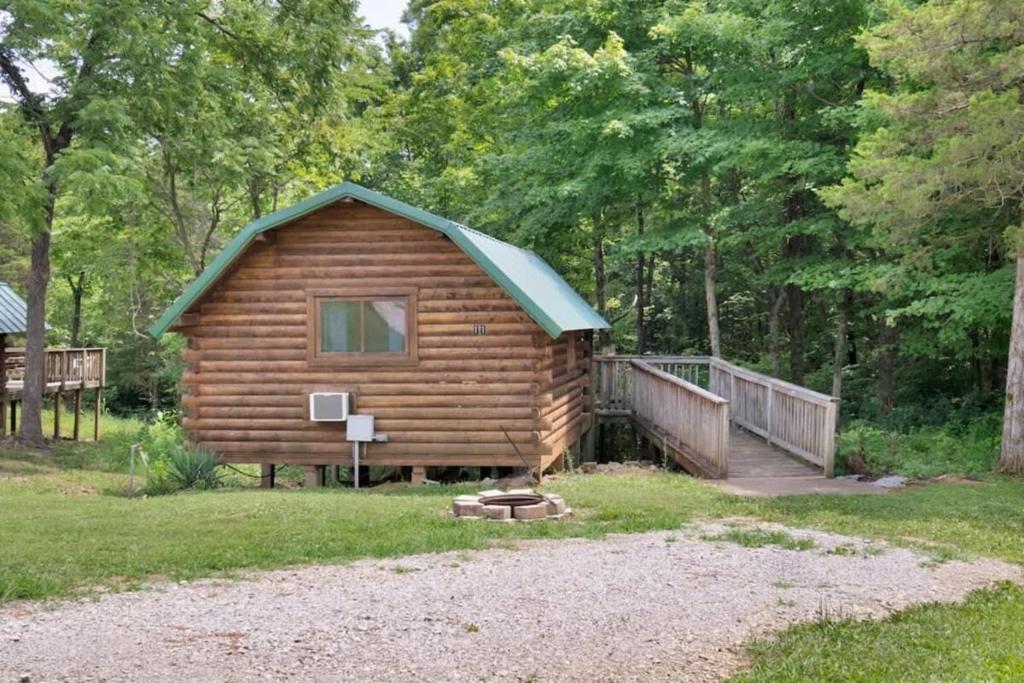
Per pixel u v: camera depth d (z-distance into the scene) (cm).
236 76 2398
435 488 1505
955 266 1911
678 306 3419
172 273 3294
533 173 2506
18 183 1897
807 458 1692
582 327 1766
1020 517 1184
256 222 1548
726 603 781
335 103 2627
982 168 1446
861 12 1986
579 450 2036
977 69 1477
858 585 846
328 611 745
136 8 2005
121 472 1983
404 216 1538
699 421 1711
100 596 784
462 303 1569
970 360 2412
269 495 1404
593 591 809
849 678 596
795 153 2058
